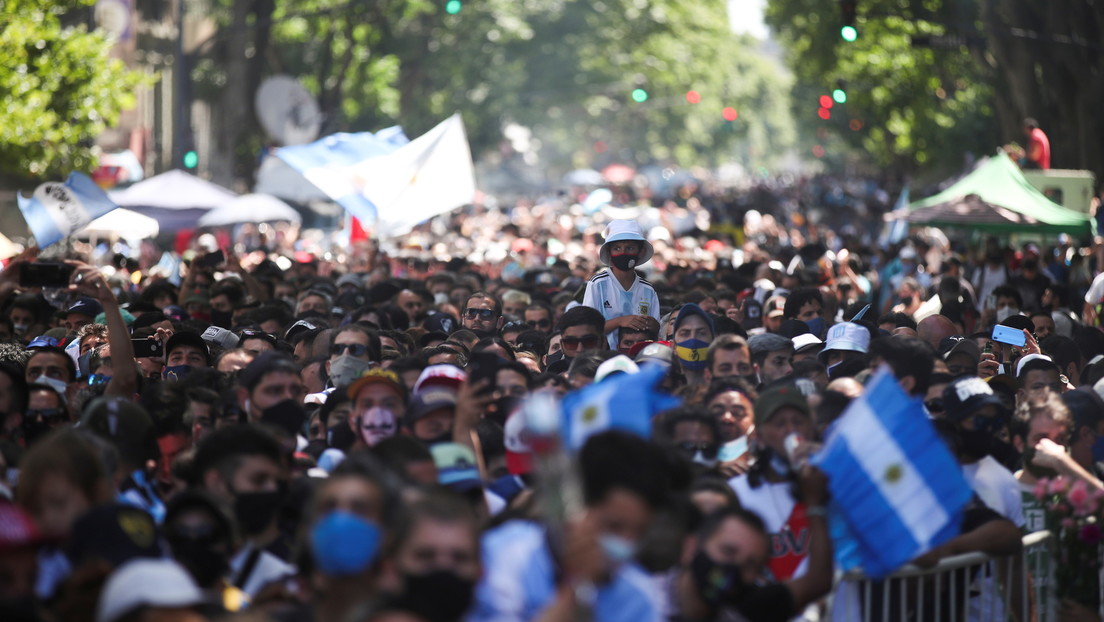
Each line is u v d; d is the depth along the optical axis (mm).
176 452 14906
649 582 9188
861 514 11805
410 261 46250
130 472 13539
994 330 23188
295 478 12648
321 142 30906
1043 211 47125
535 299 30609
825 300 29484
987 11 70625
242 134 90250
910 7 89625
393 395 14570
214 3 116312
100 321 25906
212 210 53031
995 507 14711
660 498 9891
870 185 182000
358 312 26547
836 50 116812
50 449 10883
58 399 16359
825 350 20891
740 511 10586
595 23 177000
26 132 52750
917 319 30672
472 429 13414
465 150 31062
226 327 29891
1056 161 73562
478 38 137625
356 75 113312
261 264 43188
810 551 11781
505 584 9766
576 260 48219
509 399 15391
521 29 140375
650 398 10812
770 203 162000
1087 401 16781
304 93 68375
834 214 148375
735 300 31047
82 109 56688
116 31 82875
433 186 30781
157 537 10148
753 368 18172
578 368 17234
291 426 15516
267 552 11719
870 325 23484
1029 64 71312
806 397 14625
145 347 22547
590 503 9836
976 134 108938
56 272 19672
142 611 8617
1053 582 14633
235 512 11664
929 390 17094
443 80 138625
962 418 15078
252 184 96500
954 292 33844
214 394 15969
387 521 9742
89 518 9875
